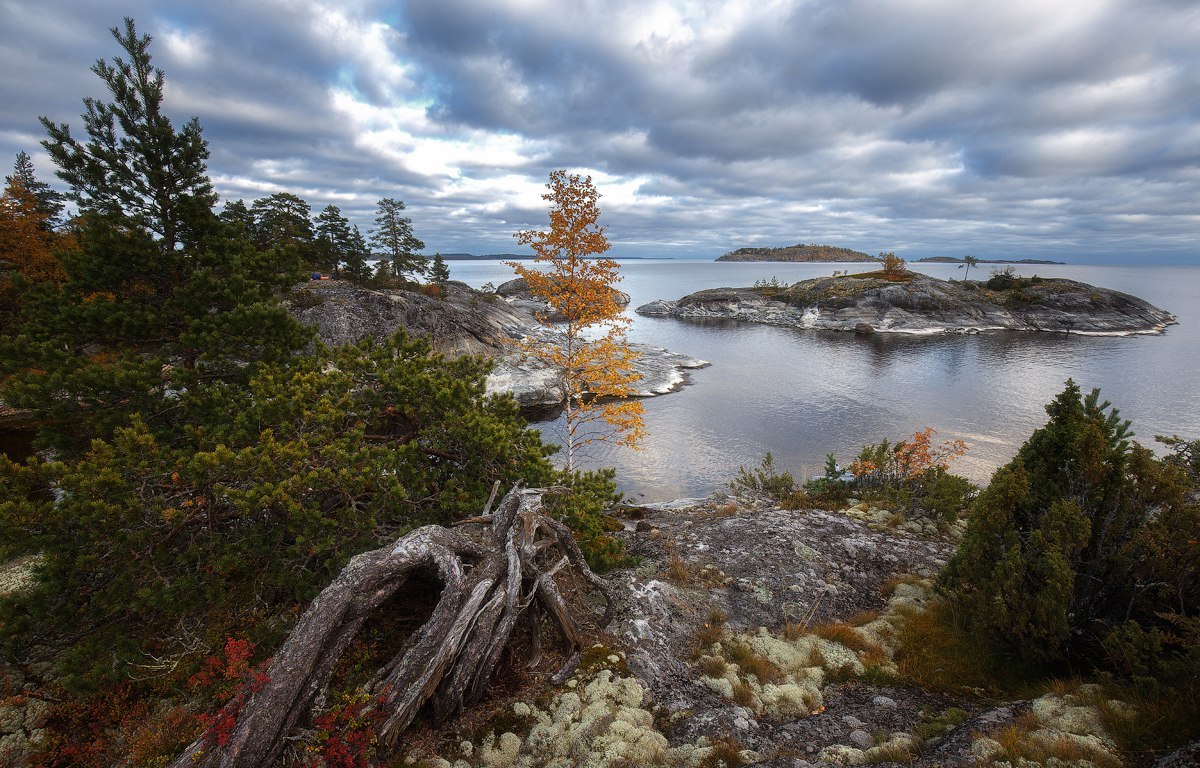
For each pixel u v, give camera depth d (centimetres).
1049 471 814
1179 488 680
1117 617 726
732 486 1867
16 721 654
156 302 1312
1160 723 532
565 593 849
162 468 767
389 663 635
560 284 1927
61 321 1164
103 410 1033
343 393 1038
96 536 694
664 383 4444
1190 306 12838
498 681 696
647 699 674
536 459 1063
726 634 845
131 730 639
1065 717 567
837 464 2669
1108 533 716
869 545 1169
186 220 1341
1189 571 652
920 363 5434
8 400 1000
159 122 1319
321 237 6156
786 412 3631
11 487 725
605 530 1291
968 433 3114
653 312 11181
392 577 657
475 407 1143
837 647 816
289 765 525
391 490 862
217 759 487
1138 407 3559
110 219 1252
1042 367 5131
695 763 548
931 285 9275
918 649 800
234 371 1254
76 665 669
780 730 619
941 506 1341
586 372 2039
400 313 4219
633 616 848
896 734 587
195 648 721
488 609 650
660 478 2502
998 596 724
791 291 10650
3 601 675
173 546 787
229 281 1316
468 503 937
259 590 798
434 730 613
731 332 8112
